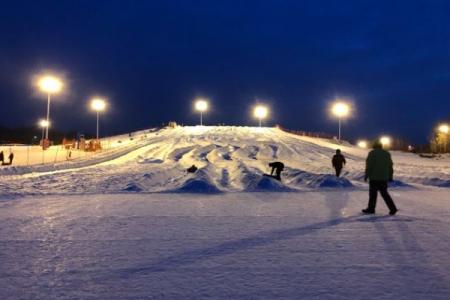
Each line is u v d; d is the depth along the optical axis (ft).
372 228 32.22
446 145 259.19
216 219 36.55
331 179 66.59
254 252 24.82
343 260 23.07
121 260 23.09
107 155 150.61
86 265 22.12
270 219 36.58
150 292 18.02
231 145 179.01
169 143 191.93
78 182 68.80
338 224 33.99
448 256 23.93
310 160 141.49
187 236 29.32
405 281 19.44
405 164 141.18
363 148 209.26
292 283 19.21
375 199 39.55
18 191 57.82
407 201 49.42
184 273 20.72
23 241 27.71
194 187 60.03
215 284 19.06
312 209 42.80
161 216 38.17
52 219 36.37
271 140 211.00
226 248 25.80
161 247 26.07
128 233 30.35
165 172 85.71
